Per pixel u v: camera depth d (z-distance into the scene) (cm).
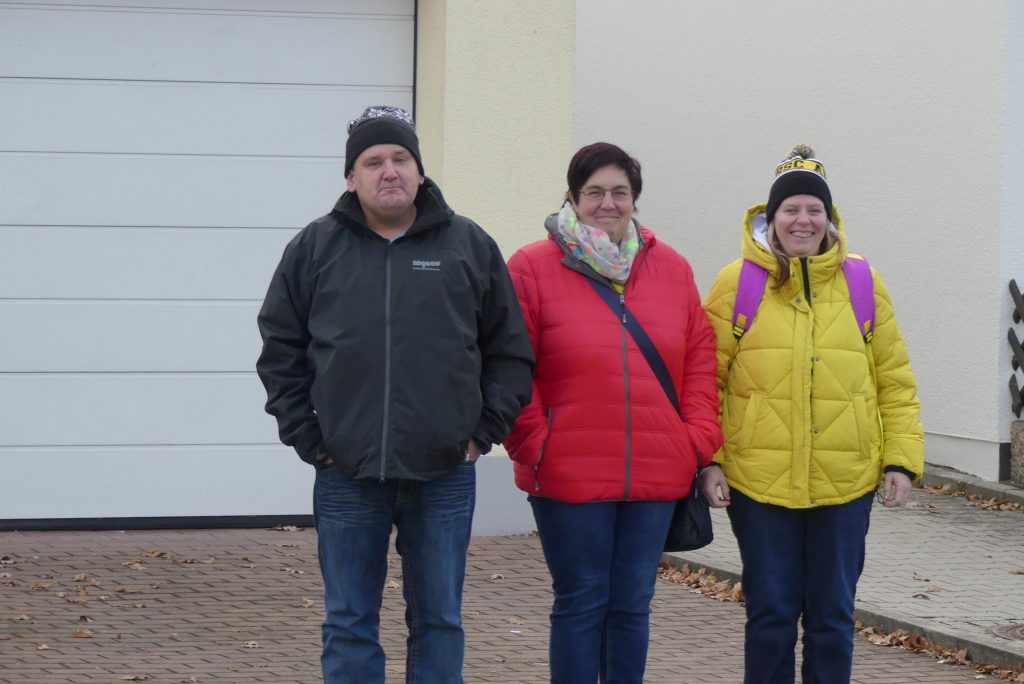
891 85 1204
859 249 1248
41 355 876
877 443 526
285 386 484
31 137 871
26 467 878
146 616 698
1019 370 1090
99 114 876
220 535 881
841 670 520
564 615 511
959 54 1126
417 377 470
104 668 609
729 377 533
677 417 518
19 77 868
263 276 893
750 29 1406
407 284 474
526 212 896
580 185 516
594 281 518
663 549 529
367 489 481
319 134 896
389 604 730
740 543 529
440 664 490
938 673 647
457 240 484
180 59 880
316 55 895
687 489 521
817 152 1302
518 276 522
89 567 793
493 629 694
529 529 909
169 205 883
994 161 1093
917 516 1017
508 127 891
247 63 887
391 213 476
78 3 871
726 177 1454
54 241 874
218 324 891
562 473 507
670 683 619
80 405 880
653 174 1587
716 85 1466
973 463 1120
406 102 909
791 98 1343
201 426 892
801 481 511
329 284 476
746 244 533
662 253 531
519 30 888
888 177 1209
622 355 511
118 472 886
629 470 507
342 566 484
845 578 519
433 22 888
